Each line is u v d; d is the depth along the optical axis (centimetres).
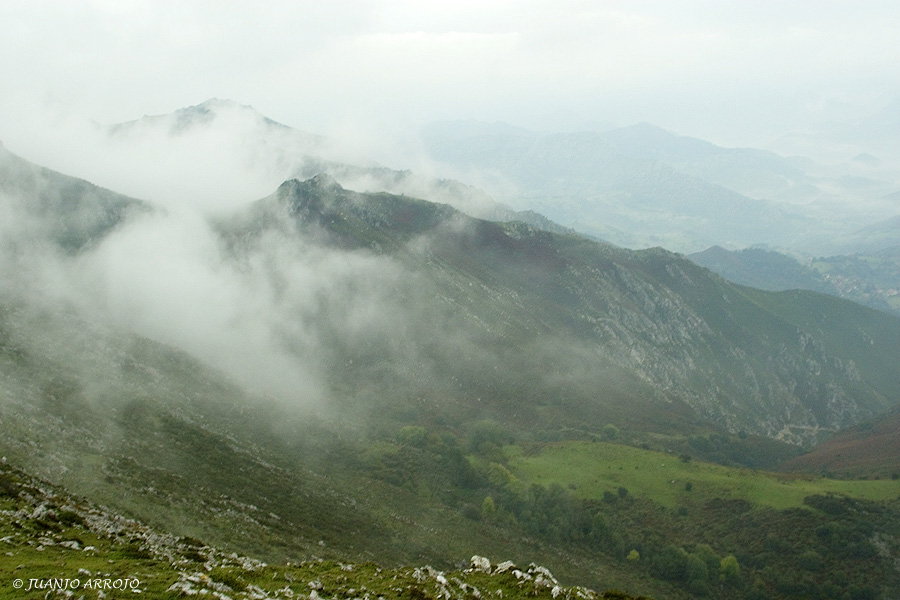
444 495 18600
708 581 15888
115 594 3519
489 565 6256
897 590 14550
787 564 15975
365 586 4769
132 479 10350
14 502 5725
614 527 17838
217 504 11088
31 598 3328
